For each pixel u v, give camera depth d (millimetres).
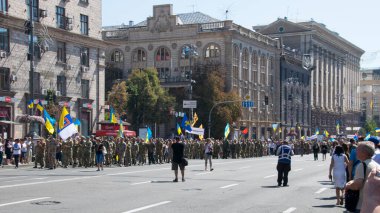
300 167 38281
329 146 76125
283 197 18172
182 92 76438
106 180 23562
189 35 80500
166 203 15805
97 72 55625
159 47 82375
